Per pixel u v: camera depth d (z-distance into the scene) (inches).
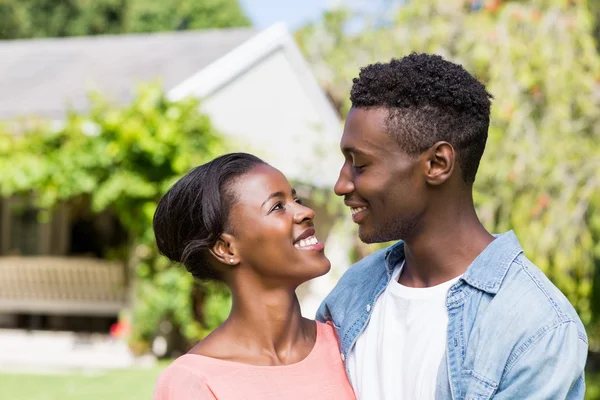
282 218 84.4
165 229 88.0
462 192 80.0
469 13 261.9
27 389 305.7
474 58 242.1
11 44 544.1
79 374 335.6
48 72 465.1
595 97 249.4
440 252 80.2
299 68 430.3
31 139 345.4
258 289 85.7
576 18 242.4
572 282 250.2
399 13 271.7
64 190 344.8
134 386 310.2
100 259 428.8
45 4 913.5
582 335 74.5
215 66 401.7
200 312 371.6
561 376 71.5
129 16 952.3
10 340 412.8
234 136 387.9
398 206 78.6
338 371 86.9
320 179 314.0
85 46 510.9
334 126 444.8
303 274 84.7
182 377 80.0
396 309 83.2
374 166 78.7
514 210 241.1
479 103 78.6
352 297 90.8
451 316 77.5
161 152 339.0
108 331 452.8
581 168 240.7
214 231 85.0
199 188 85.6
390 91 78.0
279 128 428.1
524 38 244.5
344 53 335.3
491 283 76.3
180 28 1024.2
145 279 355.9
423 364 78.0
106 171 343.9
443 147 77.3
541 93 243.9
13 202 448.5
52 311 429.7
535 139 242.1
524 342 72.8
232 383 80.2
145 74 430.3
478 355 74.4
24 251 449.1
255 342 85.3
